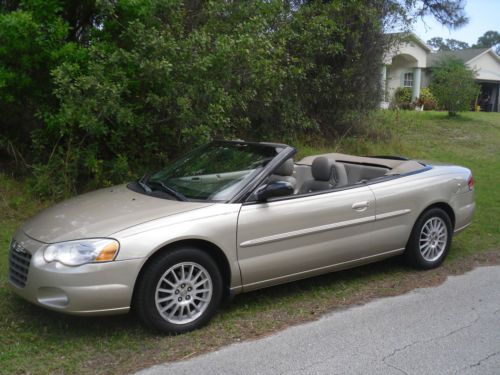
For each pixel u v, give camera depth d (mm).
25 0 6965
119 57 6891
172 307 4078
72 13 7793
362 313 4641
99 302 3783
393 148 13188
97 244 3820
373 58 12516
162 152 8188
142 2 7203
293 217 4621
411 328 4336
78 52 6980
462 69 20156
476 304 4887
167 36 7297
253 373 3568
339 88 12305
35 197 7160
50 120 7148
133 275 3854
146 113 7746
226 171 4824
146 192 4816
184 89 7453
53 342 3908
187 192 4680
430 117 19750
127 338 4000
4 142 7781
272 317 4500
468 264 6086
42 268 3816
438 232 5863
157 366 3639
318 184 5605
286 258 4613
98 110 6883
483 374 3600
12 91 7227
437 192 5746
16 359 3650
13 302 4527
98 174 7414
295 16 10398
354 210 5035
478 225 7664
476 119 20062
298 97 11391
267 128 10938
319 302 4859
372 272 5715
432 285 5379
